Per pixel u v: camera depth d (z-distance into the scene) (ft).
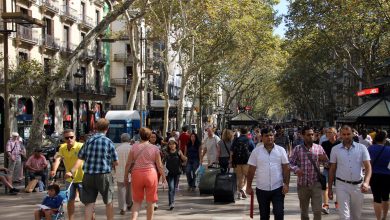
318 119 233.55
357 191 25.04
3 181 46.57
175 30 105.29
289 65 189.37
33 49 123.85
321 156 27.61
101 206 39.58
